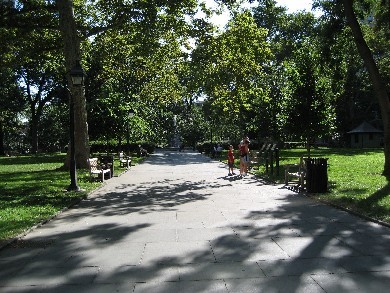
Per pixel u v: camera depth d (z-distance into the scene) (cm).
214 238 711
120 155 2594
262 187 1455
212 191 1359
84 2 2605
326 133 1977
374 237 705
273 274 522
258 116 3512
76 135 2134
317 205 1045
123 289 479
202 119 6781
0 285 498
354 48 2339
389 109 1681
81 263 580
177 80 3381
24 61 2519
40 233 775
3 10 2089
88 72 3484
